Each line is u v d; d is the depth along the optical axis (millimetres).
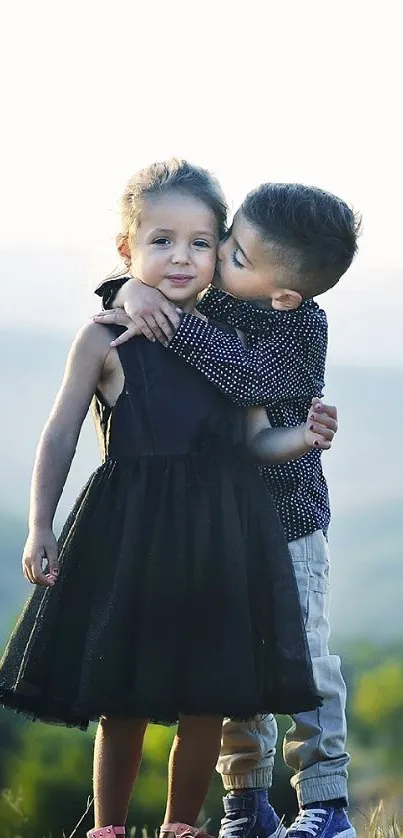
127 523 3531
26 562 3527
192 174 3754
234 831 4051
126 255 3848
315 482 4035
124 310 3725
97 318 3723
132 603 3469
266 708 3527
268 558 3605
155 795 14664
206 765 3615
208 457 3627
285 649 3527
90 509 3598
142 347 3670
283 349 3811
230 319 3875
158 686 3410
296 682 3500
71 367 3689
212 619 3479
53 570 3514
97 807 3613
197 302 3926
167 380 3645
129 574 3480
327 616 4035
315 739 3906
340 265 3836
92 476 3686
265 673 3541
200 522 3543
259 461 3787
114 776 3596
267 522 3643
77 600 3529
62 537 3643
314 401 3668
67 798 16516
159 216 3686
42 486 3582
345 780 3953
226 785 4113
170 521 3539
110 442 3670
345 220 3811
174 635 3455
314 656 3918
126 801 3619
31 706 3490
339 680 3969
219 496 3582
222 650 3461
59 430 3627
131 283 3742
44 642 3500
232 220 3811
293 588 3602
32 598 3646
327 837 3836
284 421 3865
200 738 3604
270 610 3564
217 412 3666
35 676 3479
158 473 3586
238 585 3514
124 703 3404
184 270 3693
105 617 3453
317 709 3916
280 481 3928
